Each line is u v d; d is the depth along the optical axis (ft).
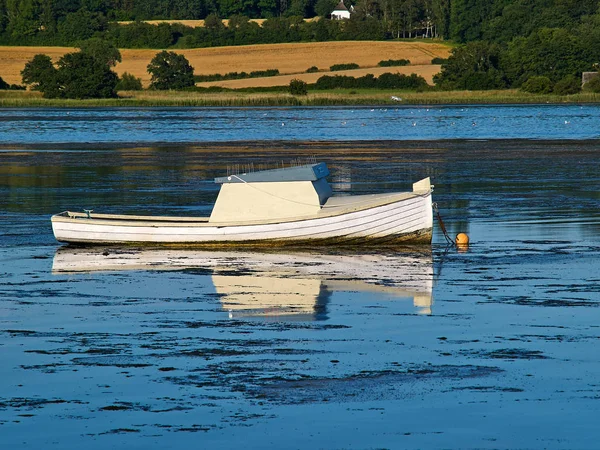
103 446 136.36
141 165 565.94
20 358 175.42
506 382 160.76
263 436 139.54
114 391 157.48
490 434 139.95
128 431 141.49
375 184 455.63
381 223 292.40
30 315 208.13
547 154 622.54
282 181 296.71
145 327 197.06
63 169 541.34
